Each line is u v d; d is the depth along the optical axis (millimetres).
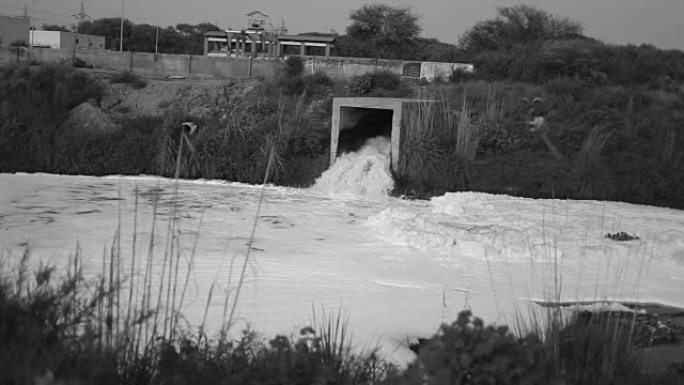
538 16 48906
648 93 27062
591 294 10477
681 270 12312
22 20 50656
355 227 15188
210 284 9891
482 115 22672
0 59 33375
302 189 20922
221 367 5758
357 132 23719
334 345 6383
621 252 13023
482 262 12383
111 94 26734
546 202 19000
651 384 6387
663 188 20609
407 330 8453
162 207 16688
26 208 15680
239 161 22047
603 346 6832
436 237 13383
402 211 15750
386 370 6398
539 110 24438
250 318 8445
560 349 6605
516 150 22047
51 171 22219
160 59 33000
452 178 20672
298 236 13992
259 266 11312
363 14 49844
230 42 41469
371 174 20938
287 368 5426
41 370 4918
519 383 4988
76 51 33844
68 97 25672
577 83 26859
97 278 8008
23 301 6137
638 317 9344
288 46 47125
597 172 20766
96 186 19703
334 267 11555
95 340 5648
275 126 22938
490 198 19219
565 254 12789
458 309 9438
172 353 5832
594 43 36031
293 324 8289
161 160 21969
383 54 48438
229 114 24000
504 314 9117
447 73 32406
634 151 22234
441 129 21922
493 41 47562
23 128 23562
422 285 10680
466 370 4816
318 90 26656
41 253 10969
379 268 11641
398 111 21094
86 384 4992
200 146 22297
